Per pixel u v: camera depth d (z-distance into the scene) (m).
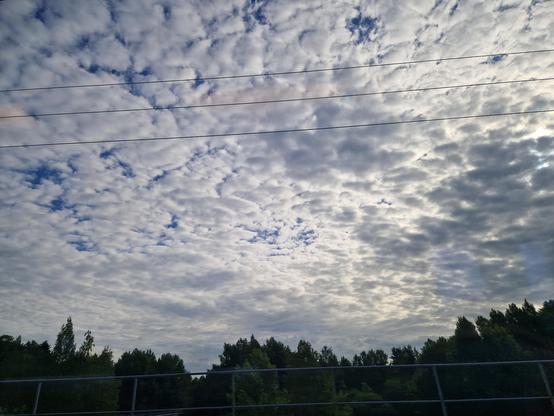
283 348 53.06
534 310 36.94
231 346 61.41
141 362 51.12
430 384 23.70
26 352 40.44
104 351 39.34
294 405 6.56
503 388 23.98
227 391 27.11
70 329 40.56
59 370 38.25
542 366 6.44
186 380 43.97
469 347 35.19
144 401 40.41
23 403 24.61
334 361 43.44
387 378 23.50
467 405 17.16
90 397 30.23
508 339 33.03
